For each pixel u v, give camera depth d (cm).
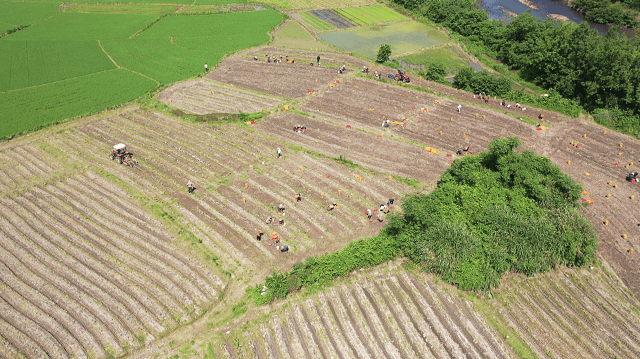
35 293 3794
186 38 9969
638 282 4050
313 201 4872
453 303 3859
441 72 7875
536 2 12888
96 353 3328
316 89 7544
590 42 7075
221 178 5284
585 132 6353
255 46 9538
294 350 3428
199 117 6600
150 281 3912
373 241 4156
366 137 6128
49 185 5178
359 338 3544
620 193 5097
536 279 4116
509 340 3559
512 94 7250
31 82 7762
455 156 5688
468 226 4269
